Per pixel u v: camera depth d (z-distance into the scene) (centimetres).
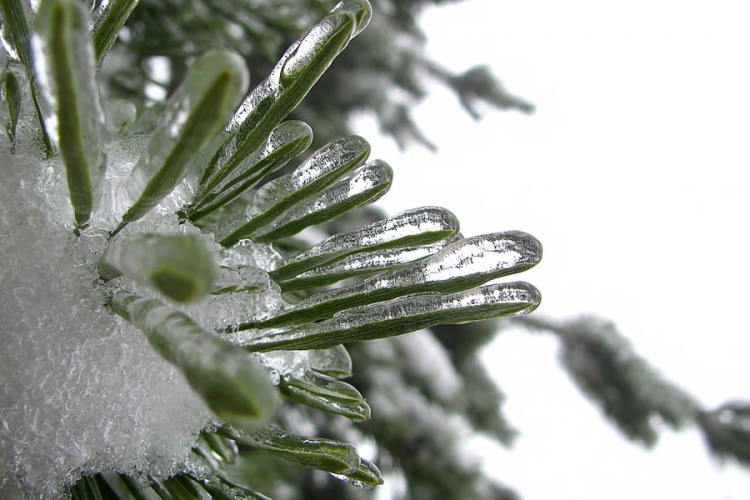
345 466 9
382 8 40
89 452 8
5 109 9
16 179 8
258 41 22
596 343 41
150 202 8
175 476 9
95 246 8
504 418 35
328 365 10
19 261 8
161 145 7
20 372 8
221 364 6
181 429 9
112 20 9
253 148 9
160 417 9
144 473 9
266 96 8
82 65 6
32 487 8
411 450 27
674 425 39
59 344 8
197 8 21
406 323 8
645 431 39
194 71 7
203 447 10
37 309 8
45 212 8
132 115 11
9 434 8
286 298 10
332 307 9
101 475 9
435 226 9
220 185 9
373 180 9
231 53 7
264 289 9
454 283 8
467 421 34
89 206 8
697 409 39
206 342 6
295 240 12
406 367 32
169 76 25
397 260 9
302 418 28
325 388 9
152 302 7
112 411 8
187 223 9
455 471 27
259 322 9
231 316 9
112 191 8
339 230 34
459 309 8
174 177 7
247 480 18
